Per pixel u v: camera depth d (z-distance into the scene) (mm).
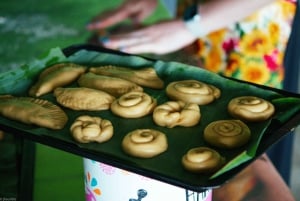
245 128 1122
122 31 1990
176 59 1933
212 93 1254
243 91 1268
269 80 2133
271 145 1038
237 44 2102
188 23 1997
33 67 1351
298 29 2111
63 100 1246
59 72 1339
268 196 1229
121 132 1158
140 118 1198
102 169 1024
